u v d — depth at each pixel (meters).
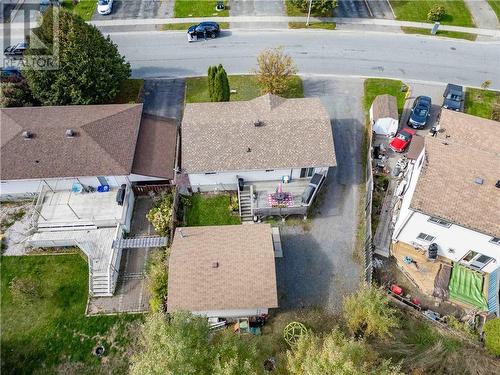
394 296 32.38
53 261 35.16
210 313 30.22
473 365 27.62
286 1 61.16
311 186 36.91
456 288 32.28
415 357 28.03
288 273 34.31
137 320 32.00
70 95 42.41
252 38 55.59
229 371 22.47
